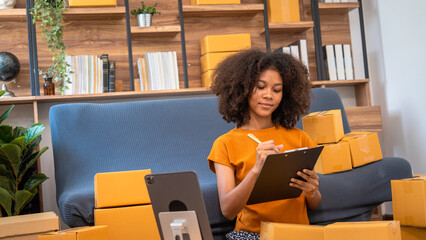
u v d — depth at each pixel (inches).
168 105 113.9
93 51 146.2
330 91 122.6
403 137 146.6
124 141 107.6
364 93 155.9
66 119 105.9
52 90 133.2
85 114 107.4
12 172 106.5
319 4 155.0
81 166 102.6
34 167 125.4
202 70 150.3
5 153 101.2
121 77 147.6
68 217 80.7
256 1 159.3
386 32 151.3
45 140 137.0
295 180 63.8
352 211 90.1
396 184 69.2
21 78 140.3
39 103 137.4
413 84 140.1
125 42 148.6
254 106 69.4
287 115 73.7
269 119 72.3
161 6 152.1
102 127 107.4
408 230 68.4
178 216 53.8
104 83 137.3
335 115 92.0
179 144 110.4
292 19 153.3
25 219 72.3
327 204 86.7
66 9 134.0
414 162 142.1
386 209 156.4
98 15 140.8
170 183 53.8
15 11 132.8
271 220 67.4
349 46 155.3
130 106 111.7
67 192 91.7
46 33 132.3
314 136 93.8
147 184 55.8
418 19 135.4
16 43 140.6
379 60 156.1
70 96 130.6
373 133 96.6
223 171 67.7
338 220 88.7
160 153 108.5
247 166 67.6
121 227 78.3
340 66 153.6
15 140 101.0
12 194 104.3
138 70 141.4
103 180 79.0
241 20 157.5
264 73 68.2
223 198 64.1
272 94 68.4
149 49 149.6
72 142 104.3
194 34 153.9
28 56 141.2
